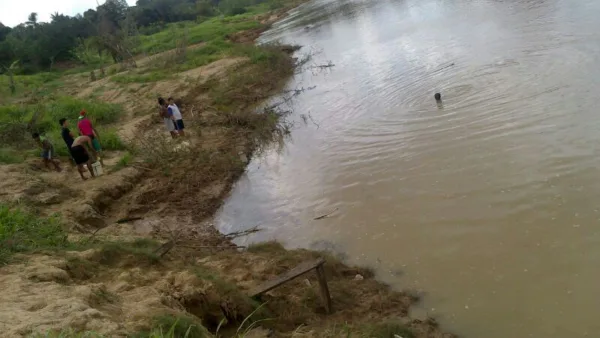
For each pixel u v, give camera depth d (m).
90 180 13.45
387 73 20.12
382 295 7.33
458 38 21.92
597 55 13.73
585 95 11.52
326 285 6.95
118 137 17.02
